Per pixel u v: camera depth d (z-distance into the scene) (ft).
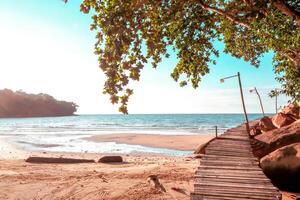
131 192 39.75
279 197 26.27
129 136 180.65
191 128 298.76
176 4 28.09
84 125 394.73
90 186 43.75
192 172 50.72
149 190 40.24
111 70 20.51
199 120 530.27
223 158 47.06
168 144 136.87
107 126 359.87
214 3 32.60
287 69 44.06
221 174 35.68
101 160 74.59
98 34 21.17
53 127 344.08
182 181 44.62
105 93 20.58
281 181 43.06
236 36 40.63
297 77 42.83
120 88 20.47
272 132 58.03
